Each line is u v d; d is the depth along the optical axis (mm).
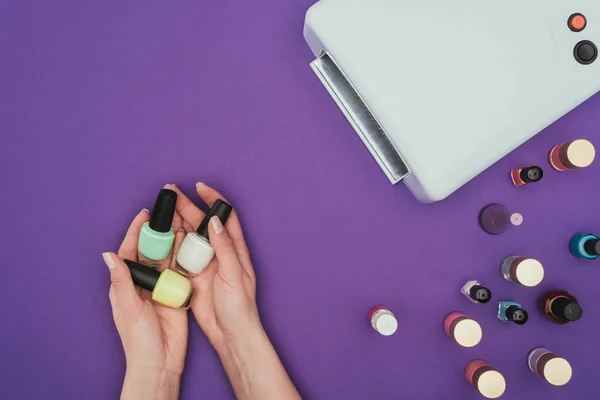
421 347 600
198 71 585
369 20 508
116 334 580
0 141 575
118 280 534
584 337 607
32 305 574
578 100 524
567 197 606
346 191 596
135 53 582
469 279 603
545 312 595
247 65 588
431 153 512
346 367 594
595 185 607
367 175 597
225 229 564
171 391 563
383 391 597
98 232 581
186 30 584
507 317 578
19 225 575
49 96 578
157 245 542
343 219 597
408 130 507
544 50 510
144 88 583
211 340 576
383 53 506
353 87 518
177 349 569
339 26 508
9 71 575
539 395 604
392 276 599
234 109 588
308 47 591
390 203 599
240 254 577
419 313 600
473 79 510
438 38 508
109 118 581
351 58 506
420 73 507
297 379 590
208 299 579
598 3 510
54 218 578
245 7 588
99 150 581
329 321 594
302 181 594
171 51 583
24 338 574
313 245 594
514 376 604
